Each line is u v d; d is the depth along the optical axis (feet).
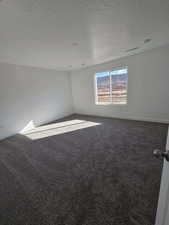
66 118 16.75
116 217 3.47
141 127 10.80
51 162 6.61
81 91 17.62
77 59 11.70
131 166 5.68
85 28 6.07
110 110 15.20
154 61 10.65
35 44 7.55
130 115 13.50
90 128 11.68
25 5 4.15
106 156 6.72
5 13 4.47
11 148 8.73
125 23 5.89
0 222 3.57
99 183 4.81
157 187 4.39
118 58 12.62
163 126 10.61
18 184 5.11
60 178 5.29
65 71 17.46
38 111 14.10
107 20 5.56
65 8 4.50
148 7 4.77
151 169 5.39
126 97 13.32
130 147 7.47
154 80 11.03
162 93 10.84
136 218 3.39
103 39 7.57
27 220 3.57
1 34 6.04
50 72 15.30
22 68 12.18
